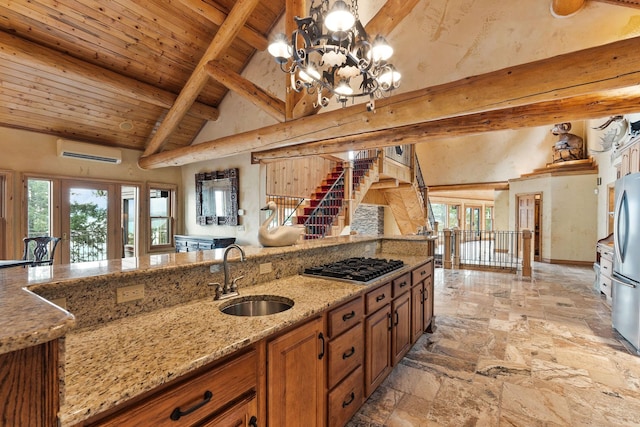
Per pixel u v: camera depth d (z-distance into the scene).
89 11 4.03
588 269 7.59
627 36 3.27
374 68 2.58
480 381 2.52
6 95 4.45
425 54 4.40
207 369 1.08
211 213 6.53
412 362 2.83
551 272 7.16
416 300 3.08
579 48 3.52
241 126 5.92
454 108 3.01
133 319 1.43
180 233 7.13
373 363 2.22
